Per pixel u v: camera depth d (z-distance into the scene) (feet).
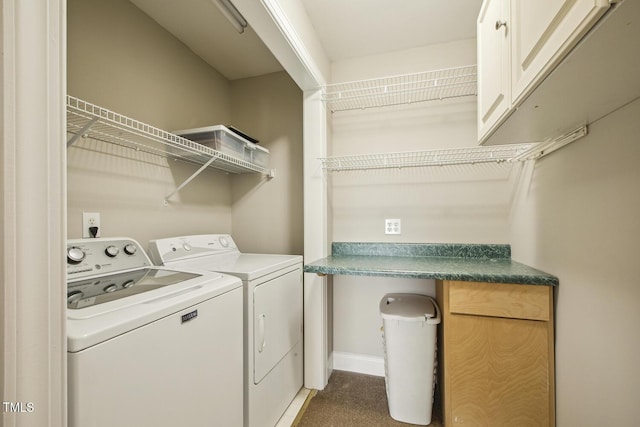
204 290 3.23
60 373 1.65
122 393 2.24
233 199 7.68
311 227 6.15
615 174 2.82
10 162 1.47
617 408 2.77
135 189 4.99
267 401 4.62
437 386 5.84
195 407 2.97
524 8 2.63
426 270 4.57
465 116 6.19
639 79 2.22
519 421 4.15
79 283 3.36
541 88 2.43
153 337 2.52
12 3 1.46
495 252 5.94
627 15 1.51
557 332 3.95
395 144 6.61
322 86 6.11
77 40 4.13
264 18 3.99
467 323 4.39
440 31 5.91
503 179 5.96
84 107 3.78
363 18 5.50
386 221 6.66
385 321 5.18
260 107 7.61
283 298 5.26
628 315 2.64
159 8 5.19
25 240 1.52
